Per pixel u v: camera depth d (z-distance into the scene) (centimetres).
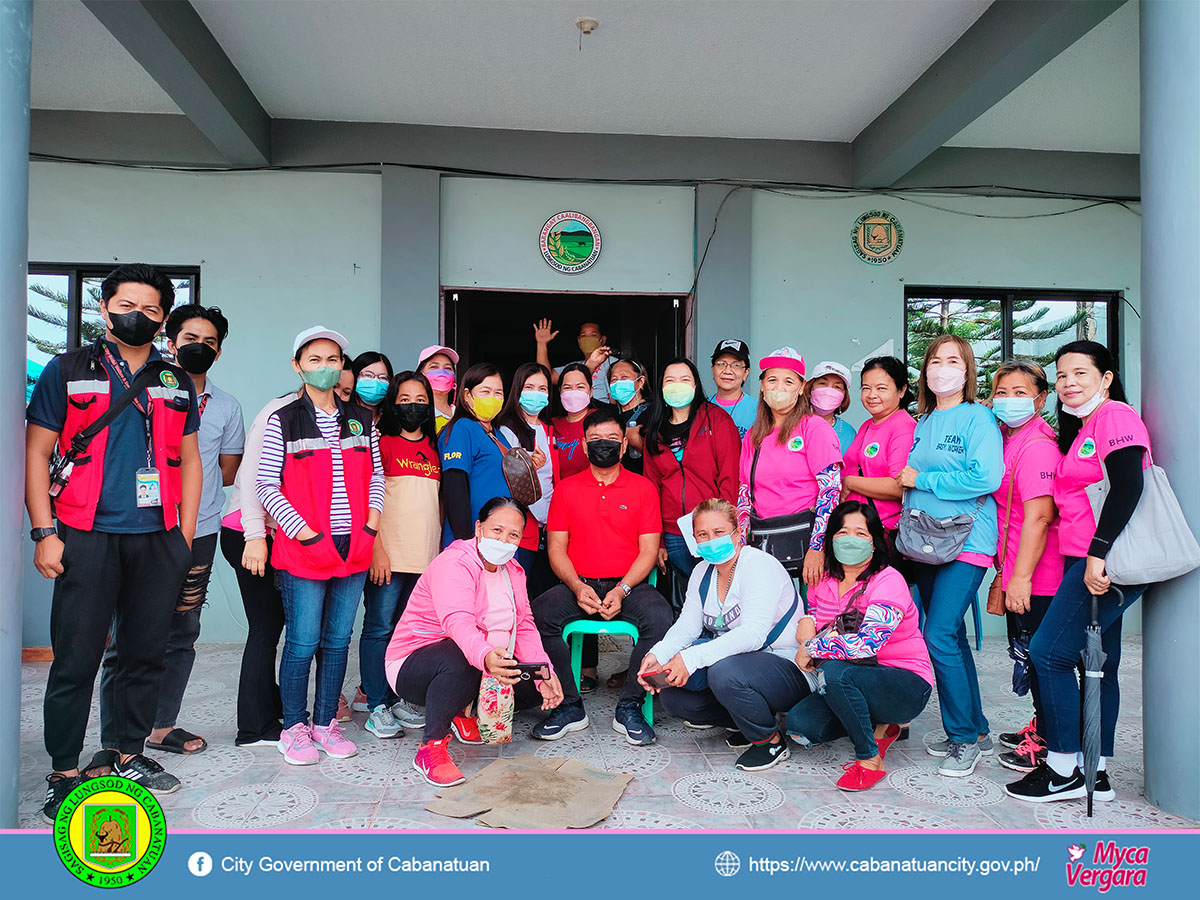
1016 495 270
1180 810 236
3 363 206
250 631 289
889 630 251
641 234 487
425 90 426
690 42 379
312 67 402
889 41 379
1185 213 238
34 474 225
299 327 466
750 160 486
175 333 288
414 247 464
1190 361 236
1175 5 240
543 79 415
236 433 306
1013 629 280
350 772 263
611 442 310
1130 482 230
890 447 296
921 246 501
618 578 317
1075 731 246
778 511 303
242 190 463
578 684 321
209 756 277
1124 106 443
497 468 315
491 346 811
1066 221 510
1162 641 240
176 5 334
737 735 294
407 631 275
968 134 481
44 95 430
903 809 239
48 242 450
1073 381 249
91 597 231
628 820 229
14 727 211
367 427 284
